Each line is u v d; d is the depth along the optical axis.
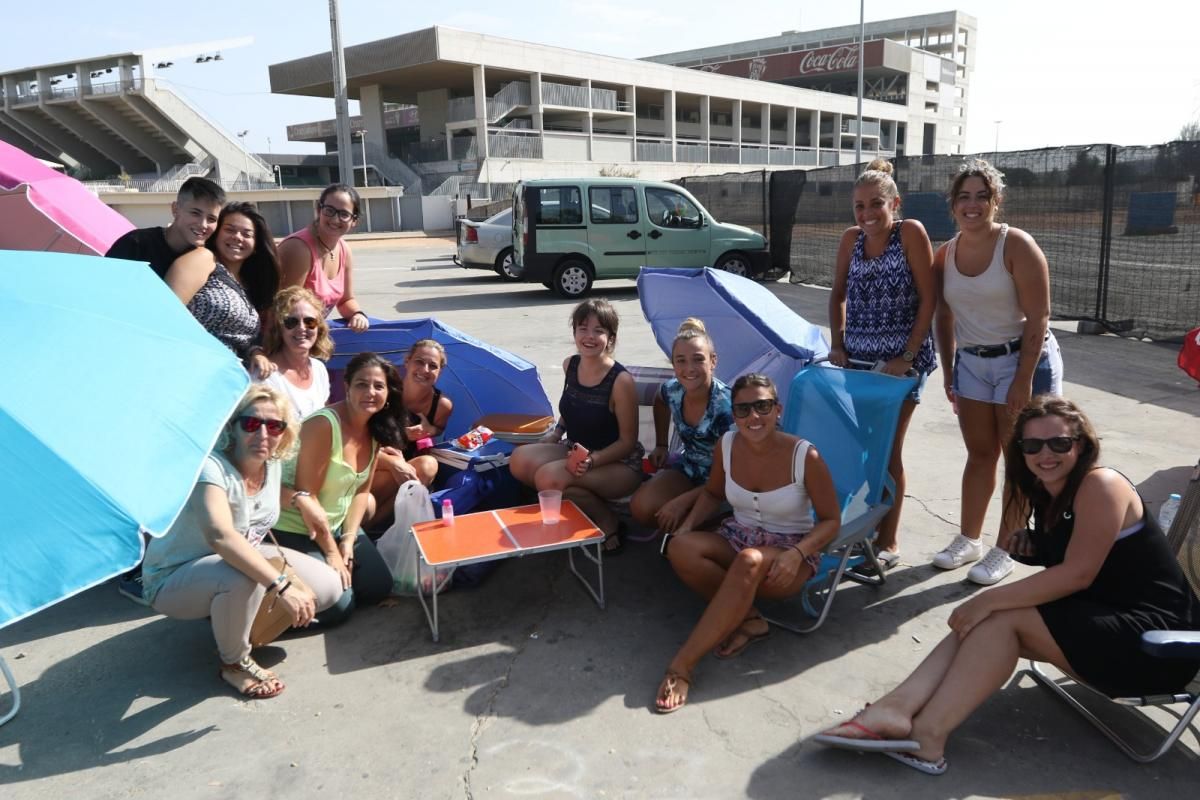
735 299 4.01
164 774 2.49
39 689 2.94
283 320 3.81
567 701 2.83
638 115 45.62
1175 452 5.10
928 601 3.50
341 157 23.83
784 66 58.00
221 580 2.78
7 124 40.91
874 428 3.34
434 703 2.83
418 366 4.34
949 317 3.75
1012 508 2.76
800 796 2.36
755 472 3.15
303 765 2.52
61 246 5.09
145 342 2.27
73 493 1.70
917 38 69.31
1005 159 10.02
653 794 2.38
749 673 3.00
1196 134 22.47
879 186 3.47
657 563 3.91
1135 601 2.43
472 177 34.12
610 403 3.96
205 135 37.84
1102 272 8.80
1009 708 2.76
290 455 3.03
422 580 3.51
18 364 1.91
